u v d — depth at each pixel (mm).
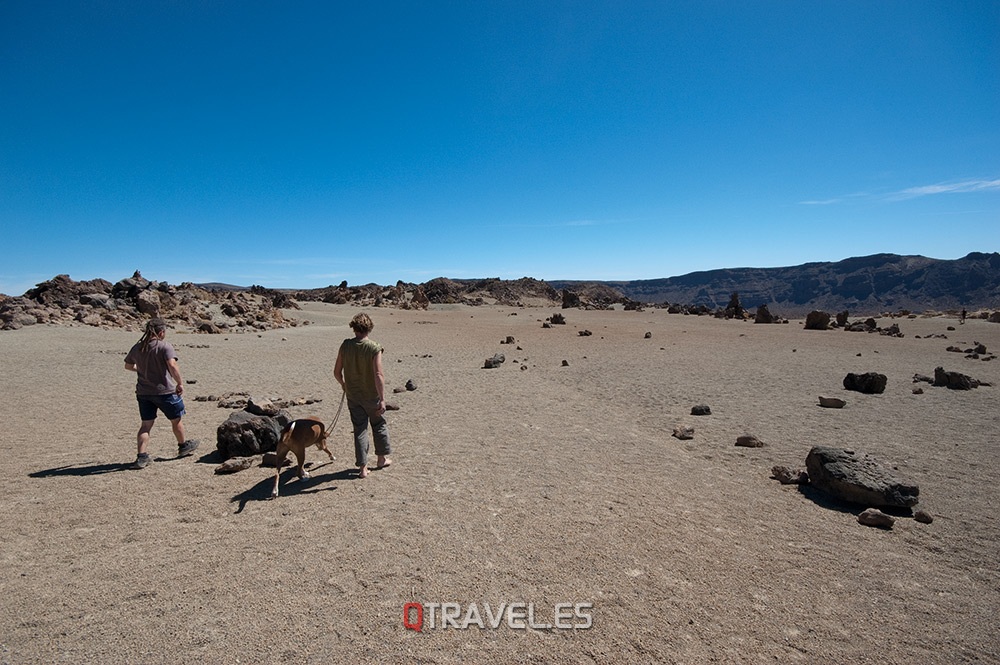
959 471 7074
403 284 117688
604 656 3227
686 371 16969
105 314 29500
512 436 8531
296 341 27703
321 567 4137
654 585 4039
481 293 129875
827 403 11266
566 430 9047
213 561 4211
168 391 6750
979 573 4457
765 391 13219
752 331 38625
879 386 12961
